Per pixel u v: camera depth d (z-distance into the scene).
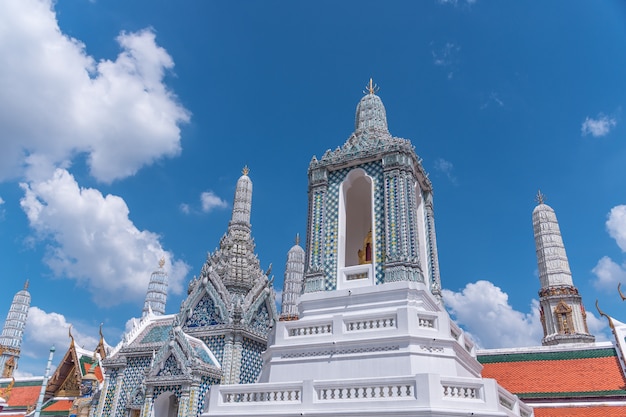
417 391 16.33
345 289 23.11
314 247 25.06
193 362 30.06
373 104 30.56
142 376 33.47
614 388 30.83
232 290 38.34
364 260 27.39
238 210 44.28
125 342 36.69
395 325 20.16
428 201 28.66
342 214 25.58
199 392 29.73
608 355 33.34
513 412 20.59
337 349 20.45
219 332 34.06
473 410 15.98
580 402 31.05
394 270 22.64
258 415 18.17
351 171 26.36
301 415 17.50
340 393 17.72
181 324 36.34
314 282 24.09
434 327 20.39
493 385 16.61
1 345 80.19
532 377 33.88
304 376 20.41
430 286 26.39
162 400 31.00
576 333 60.72
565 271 66.25
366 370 19.41
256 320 36.88
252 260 41.28
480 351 37.19
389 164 25.09
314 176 26.94
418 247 24.52
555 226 69.81
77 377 44.72
